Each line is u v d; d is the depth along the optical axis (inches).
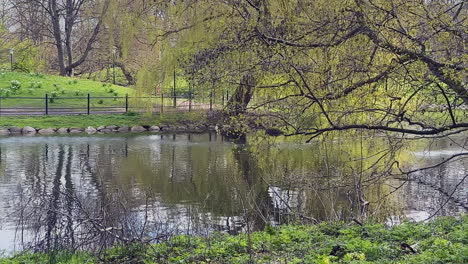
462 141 624.7
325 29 336.5
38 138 927.0
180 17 467.5
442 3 313.7
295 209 429.7
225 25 390.3
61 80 1386.6
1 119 1032.8
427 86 318.3
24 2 1621.6
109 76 1945.1
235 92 408.5
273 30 366.6
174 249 302.4
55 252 309.6
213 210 443.8
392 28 308.2
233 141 495.8
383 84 343.0
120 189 446.3
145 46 640.4
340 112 341.1
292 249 280.7
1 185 546.3
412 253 253.0
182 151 788.0
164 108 860.6
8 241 350.0
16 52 1712.6
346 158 484.7
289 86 369.1
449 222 321.4
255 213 426.0
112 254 301.0
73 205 395.2
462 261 225.5
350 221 367.9
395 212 425.4
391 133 410.3
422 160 602.5
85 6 1584.6
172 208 449.4
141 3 553.0
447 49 304.7
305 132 361.4
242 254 279.6
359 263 231.9
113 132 1026.7
